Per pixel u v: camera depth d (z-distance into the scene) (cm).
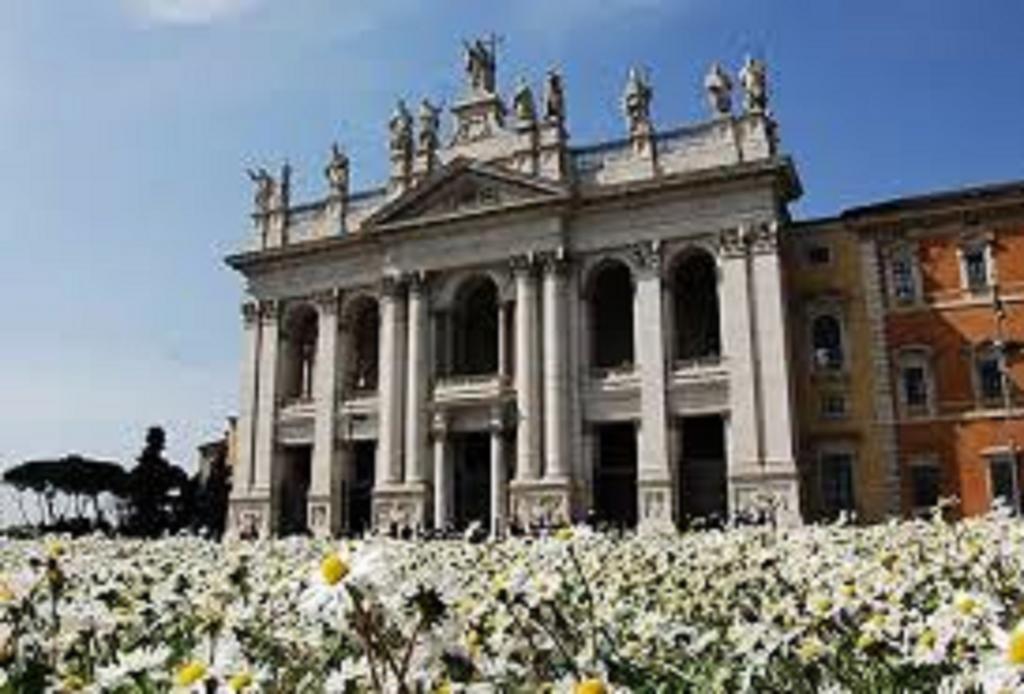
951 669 495
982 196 5384
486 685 380
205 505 8081
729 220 5662
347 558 372
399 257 6488
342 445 6531
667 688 565
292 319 7019
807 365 5625
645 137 6019
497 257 6169
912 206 5531
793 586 782
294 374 7044
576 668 483
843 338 5588
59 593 579
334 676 392
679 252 5797
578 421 5781
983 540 887
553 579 519
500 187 6244
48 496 7900
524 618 519
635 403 5694
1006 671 356
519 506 5650
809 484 5431
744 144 5775
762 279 5522
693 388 5566
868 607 584
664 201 5853
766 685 539
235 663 418
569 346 5894
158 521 7919
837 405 5509
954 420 5241
